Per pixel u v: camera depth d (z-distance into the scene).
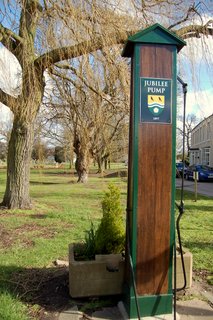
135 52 2.83
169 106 2.87
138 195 2.86
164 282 2.92
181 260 3.20
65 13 6.12
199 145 33.41
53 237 5.64
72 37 6.14
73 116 8.35
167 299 2.93
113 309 3.09
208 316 2.96
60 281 3.70
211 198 12.48
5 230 6.09
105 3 6.29
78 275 3.23
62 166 37.12
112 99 7.23
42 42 6.39
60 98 7.79
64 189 15.41
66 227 6.44
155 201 2.88
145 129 2.85
